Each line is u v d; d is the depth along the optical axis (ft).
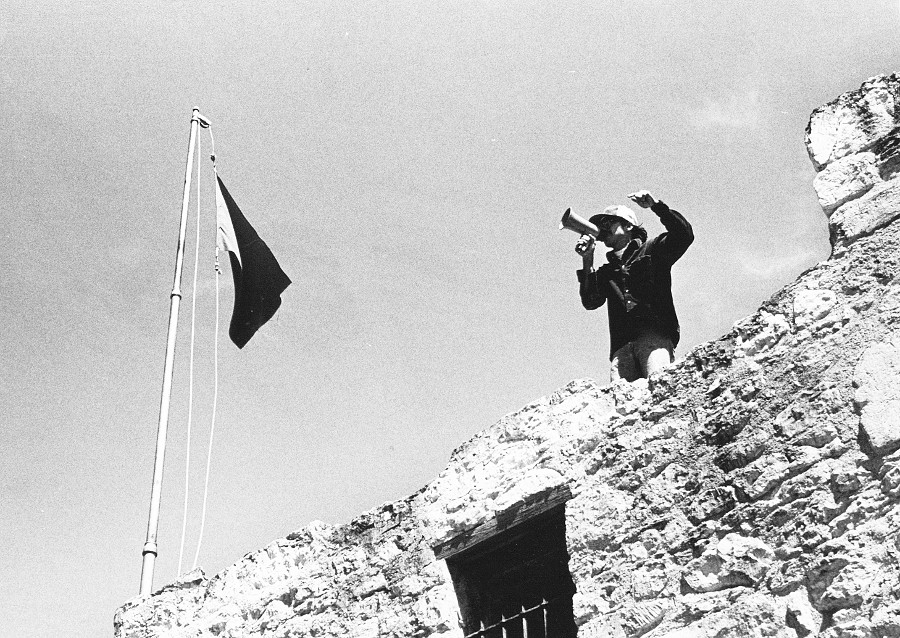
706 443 30.01
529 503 32.35
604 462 31.45
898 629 25.11
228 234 52.65
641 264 35.76
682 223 34.94
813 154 32.17
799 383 29.22
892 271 29.19
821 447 28.07
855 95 32.17
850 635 25.64
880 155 30.91
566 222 36.63
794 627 26.45
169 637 38.47
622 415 31.89
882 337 28.43
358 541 36.01
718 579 28.04
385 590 34.45
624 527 30.14
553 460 32.40
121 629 39.50
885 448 27.07
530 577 32.55
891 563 25.89
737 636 27.07
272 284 52.80
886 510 26.50
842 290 29.76
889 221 29.94
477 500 33.58
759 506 28.25
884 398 27.61
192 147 54.13
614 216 37.09
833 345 29.19
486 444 34.27
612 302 36.14
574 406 32.91
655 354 34.86
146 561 42.70
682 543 29.04
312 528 37.32
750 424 29.48
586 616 29.60
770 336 30.35
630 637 28.66
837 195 31.17
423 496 35.12
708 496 29.22
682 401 31.07
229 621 37.52
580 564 30.37
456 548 33.50
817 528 27.14
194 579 39.37
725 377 30.58
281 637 36.01
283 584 37.01
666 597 28.58
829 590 26.30
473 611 33.06
